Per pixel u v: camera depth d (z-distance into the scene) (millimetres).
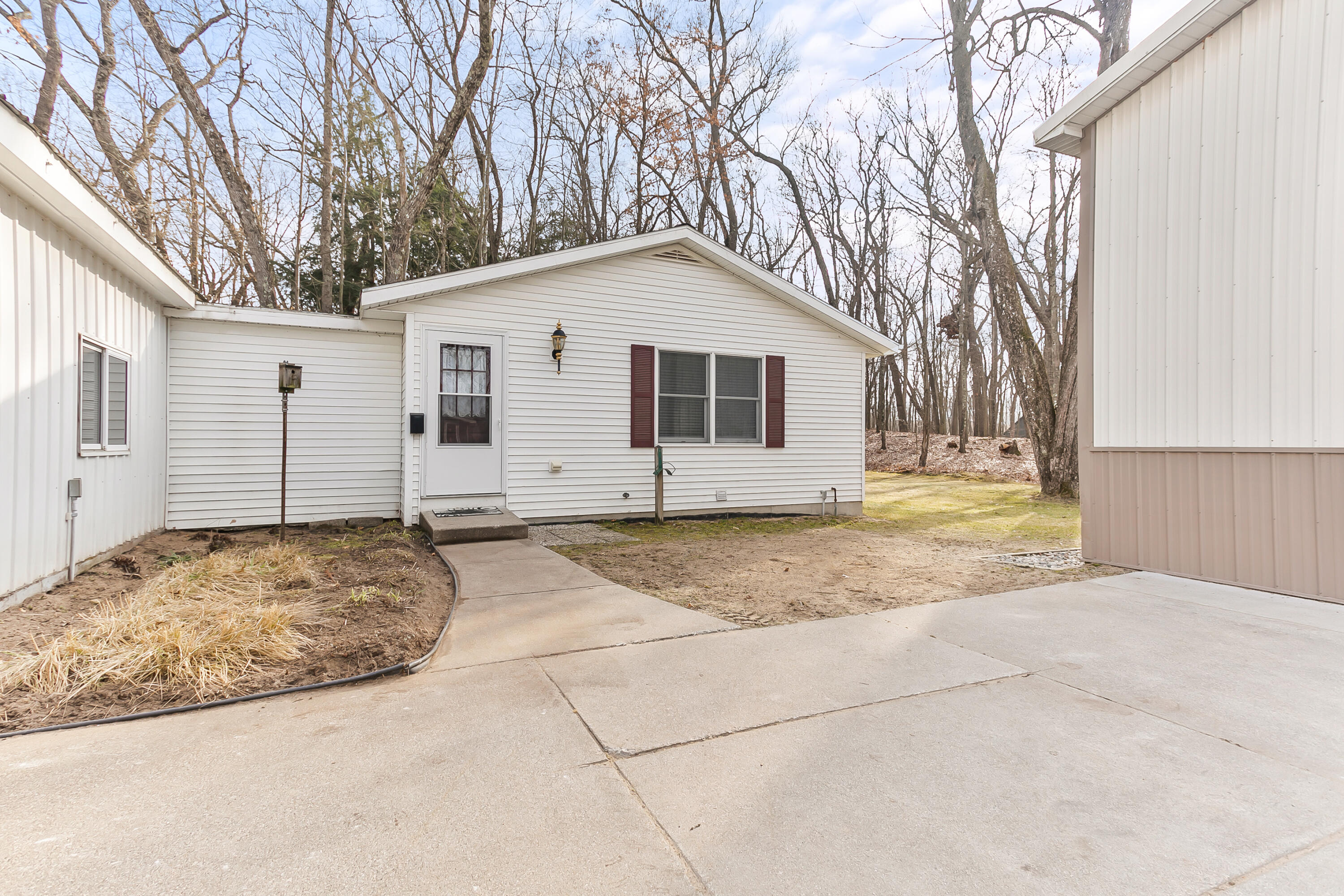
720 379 9352
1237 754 2295
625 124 18953
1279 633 3719
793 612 4199
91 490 4746
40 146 3342
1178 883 1595
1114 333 5707
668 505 8969
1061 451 12477
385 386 8078
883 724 2508
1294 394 4520
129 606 3477
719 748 2301
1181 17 4918
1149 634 3699
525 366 8055
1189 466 5141
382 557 5414
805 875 1611
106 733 2365
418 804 1912
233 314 7176
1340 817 1901
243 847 1688
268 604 3838
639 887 1554
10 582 3613
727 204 19656
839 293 26234
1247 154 4746
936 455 21922
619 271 8578
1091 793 2027
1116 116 5656
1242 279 4785
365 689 2838
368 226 16156
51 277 4086
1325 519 4379
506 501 7973
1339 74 4277
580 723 2494
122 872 1572
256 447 7422
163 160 14078
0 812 1830
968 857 1695
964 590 4848
